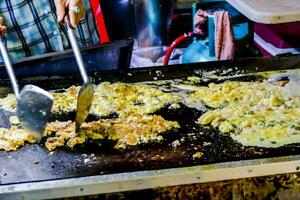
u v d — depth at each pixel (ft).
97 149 4.66
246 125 4.89
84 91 4.56
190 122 5.08
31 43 6.57
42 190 4.05
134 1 10.26
